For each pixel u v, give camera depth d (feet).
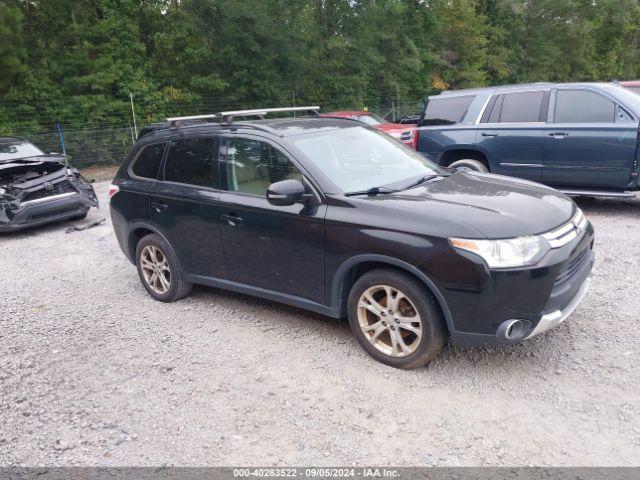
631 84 31.48
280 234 13.66
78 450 10.25
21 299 18.75
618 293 16.05
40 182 28.78
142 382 12.55
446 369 12.32
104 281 20.25
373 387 11.77
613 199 29.99
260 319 15.70
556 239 11.39
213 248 15.44
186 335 14.92
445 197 12.67
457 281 10.97
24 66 54.19
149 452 10.09
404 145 16.83
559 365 12.21
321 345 13.84
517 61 116.78
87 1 62.28
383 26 90.89
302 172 13.37
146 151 17.58
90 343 14.78
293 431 10.46
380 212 12.11
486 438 9.95
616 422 10.16
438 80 102.42
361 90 86.79
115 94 63.57
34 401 12.01
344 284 12.99
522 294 10.82
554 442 9.73
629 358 12.30
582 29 118.32
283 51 72.84
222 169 15.11
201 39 69.92
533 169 25.73
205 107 70.44
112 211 18.45
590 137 23.89
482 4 112.37
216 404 11.50
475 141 27.25
